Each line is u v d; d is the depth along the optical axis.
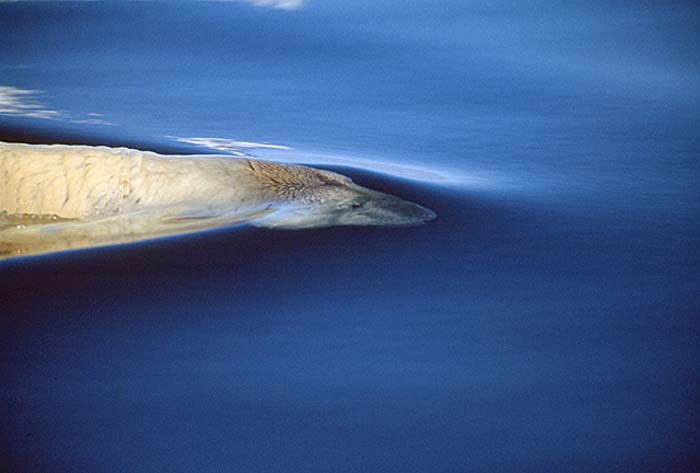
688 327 11.30
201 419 9.22
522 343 10.80
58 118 20.89
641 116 21.84
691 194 16.41
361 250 13.20
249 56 26.84
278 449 8.75
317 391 9.71
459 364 10.29
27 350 10.52
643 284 12.50
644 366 10.37
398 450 8.73
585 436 9.03
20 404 9.48
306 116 21.67
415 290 12.10
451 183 16.58
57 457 8.66
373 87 24.25
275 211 14.08
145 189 14.15
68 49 27.23
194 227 13.63
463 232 14.09
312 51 27.38
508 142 19.78
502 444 8.87
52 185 14.12
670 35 28.98
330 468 8.48
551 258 13.29
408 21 30.20
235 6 31.61
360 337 10.85
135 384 9.85
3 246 13.09
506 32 29.33
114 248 13.06
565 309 11.69
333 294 11.91
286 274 12.43
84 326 11.06
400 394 9.69
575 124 21.23
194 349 10.55
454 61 26.61
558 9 31.78
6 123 20.23
